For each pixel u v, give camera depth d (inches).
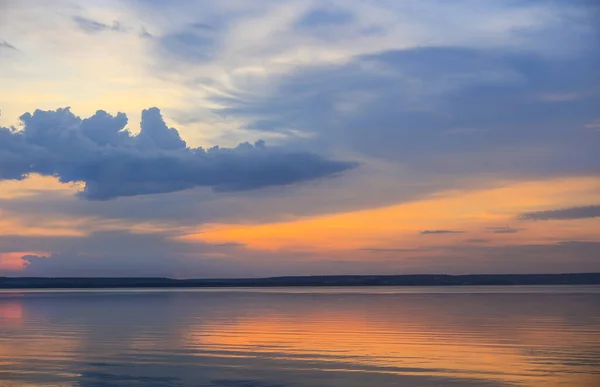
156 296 4271.7
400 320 1588.3
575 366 826.8
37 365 874.1
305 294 4643.2
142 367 852.0
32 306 2596.0
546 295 3725.4
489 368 816.9
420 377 763.4
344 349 1007.6
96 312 2092.8
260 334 1254.9
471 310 2016.5
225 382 749.9
